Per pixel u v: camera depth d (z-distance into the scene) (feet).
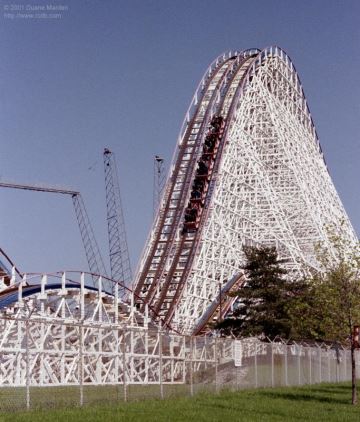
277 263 277.85
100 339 180.45
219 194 346.54
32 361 161.48
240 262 349.20
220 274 340.18
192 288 319.47
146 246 337.52
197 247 327.06
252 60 406.00
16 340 166.30
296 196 388.98
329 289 160.66
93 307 225.97
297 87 456.86
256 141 391.04
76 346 185.37
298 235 387.14
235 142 367.66
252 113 393.50
